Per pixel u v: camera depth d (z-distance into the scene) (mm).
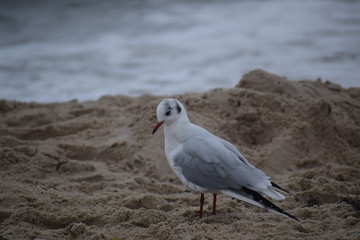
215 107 13328
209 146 8805
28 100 17500
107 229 8656
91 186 10727
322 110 12898
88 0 29016
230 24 25656
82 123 13609
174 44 23031
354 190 10367
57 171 11398
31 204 9453
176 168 8969
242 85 14453
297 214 9203
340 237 7965
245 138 12703
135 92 18141
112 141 12586
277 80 14406
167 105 9055
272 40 23297
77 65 20781
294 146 12156
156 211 9133
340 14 27031
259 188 8312
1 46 23000
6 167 11203
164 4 28750
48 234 8422
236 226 8625
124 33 24578
